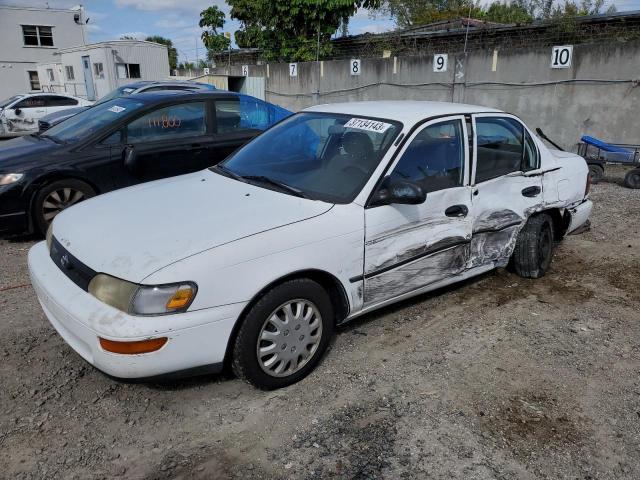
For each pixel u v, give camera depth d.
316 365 3.36
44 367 3.34
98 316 2.63
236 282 2.79
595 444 2.75
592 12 19.67
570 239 6.17
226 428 2.83
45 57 33.31
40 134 6.62
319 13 17.25
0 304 4.21
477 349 3.67
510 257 4.61
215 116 6.62
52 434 2.76
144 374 2.65
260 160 4.07
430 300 4.43
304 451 2.66
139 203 3.45
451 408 3.02
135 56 25.36
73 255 2.97
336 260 3.20
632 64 10.38
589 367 3.47
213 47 24.94
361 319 4.06
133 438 2.74
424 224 3.67
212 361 2.81
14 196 5.42
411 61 13.66
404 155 3.59
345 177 3.53
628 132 10.70
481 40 14.36
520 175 4.45
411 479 2.49
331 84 15.70
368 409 2.99
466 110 4.14
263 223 3.04
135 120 6.11
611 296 4.59
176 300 2.63
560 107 11.45
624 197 8.25
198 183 3.83
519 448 2.71
